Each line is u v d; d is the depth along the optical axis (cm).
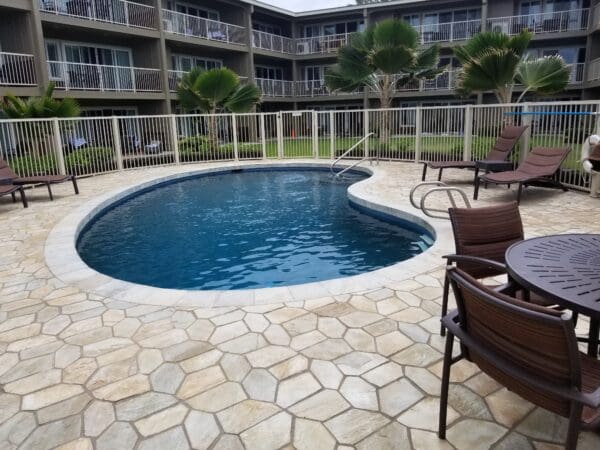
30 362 277
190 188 1067
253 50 2244
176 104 1930
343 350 279
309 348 282
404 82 1477
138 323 323
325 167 1295
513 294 238
